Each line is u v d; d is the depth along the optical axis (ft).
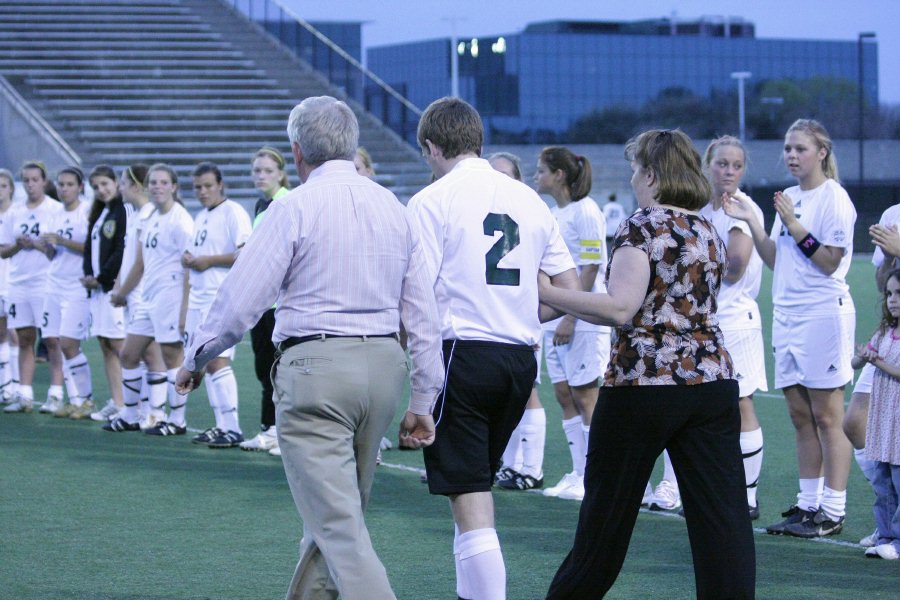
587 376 32.58
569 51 376.68
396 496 33.78
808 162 28.73
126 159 128.36
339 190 19.03
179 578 24.77
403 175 138.82
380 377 18.84
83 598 23.26
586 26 382.01
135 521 30.25
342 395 18.53
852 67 407.03
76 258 48.34
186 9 163.43
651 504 32.17
